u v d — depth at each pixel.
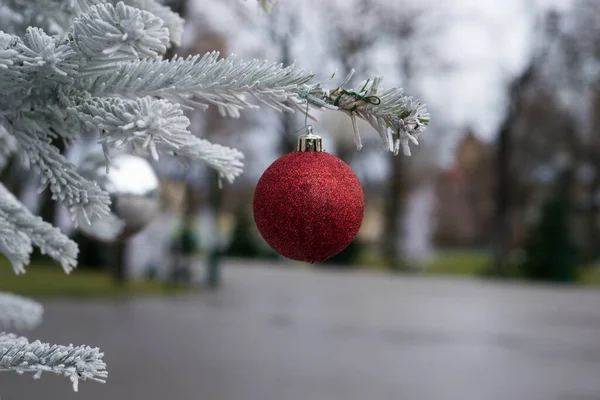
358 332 10.92
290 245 1.10
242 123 24.03
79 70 0.98
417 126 1.02
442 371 8.07
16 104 1.07
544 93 27.48
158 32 0.86
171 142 0.94
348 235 1.09
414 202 32.31
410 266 29.56
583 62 25.92
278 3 1.34
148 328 10.52
